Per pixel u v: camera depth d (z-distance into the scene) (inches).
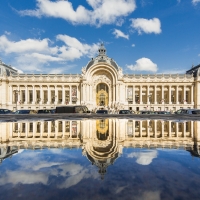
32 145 351.9
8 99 3833.7
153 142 384.2
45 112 2456.9
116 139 423.2
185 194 140.9
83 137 456.8
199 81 3703.3
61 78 3838.6
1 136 479.2
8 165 219.1
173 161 235.3
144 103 3919.8
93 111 3233.3
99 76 3767.2
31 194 140.7
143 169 201.3
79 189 148.7
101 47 3882.9
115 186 156.3
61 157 256.8
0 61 3937.0
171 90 3976.4
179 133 530.9
